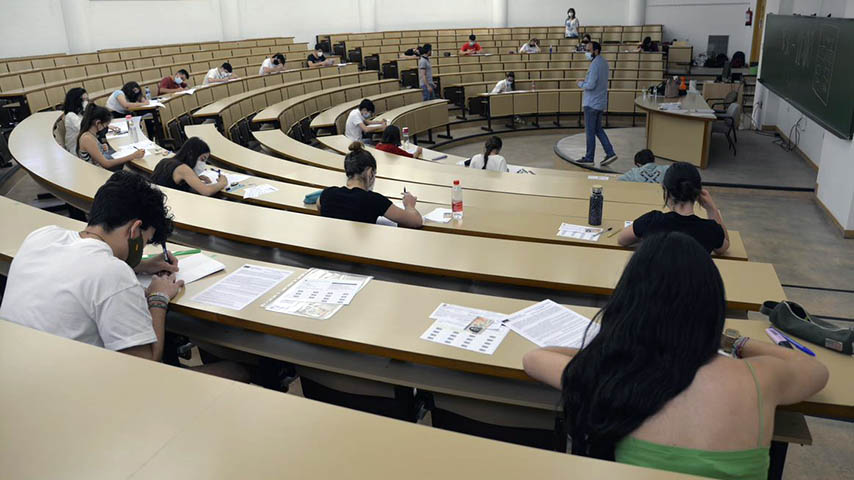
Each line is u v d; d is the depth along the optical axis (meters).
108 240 2.23
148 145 6.38
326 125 8.76
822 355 2.04
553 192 4.97
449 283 3.18
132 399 1.52
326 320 2.27
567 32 18.17
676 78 10.38
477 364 2.00
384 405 2.36
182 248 2.97
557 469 1.24
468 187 5.11
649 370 1.36
